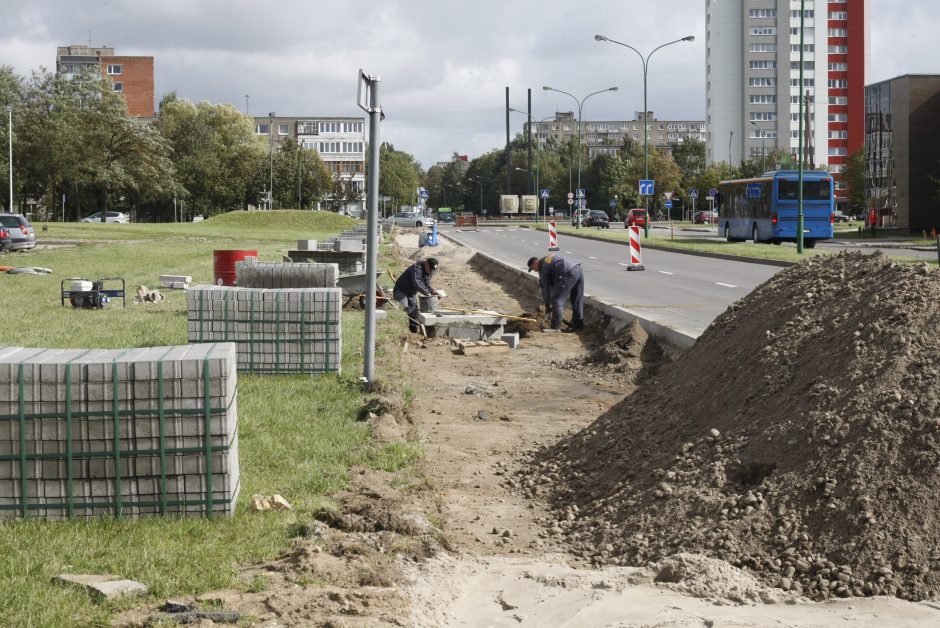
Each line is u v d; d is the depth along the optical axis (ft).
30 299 69.77
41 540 18.65
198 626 14.58
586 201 466.70
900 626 15.28
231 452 20.66
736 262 114.52
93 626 14.56
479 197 585.22
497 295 87.04
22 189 271.90
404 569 18.12
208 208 364.58
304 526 19.76
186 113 352.90
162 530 19.43
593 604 16.47
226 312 38.83
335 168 592.19
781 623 15.43
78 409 19.97
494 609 16.71
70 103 263.08
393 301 61.87
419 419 33.76
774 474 20.04
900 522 17.66
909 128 213.46
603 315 60.70
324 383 36.99
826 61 470.39
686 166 484.74
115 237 180.96
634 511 21.61
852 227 256.93
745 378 24.32
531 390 40.63
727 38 476.95
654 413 26.99
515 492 25.84
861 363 21.34
